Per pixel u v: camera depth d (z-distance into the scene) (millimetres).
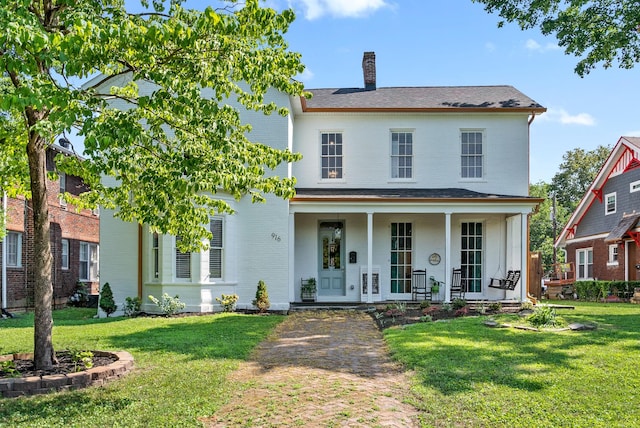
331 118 17016
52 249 19078
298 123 17000
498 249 16656
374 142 17000
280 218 14680
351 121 17016
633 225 21672
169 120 6453
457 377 6422
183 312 13523
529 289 18281
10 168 7859
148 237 14008
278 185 6723
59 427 4773
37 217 6723
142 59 5457
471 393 5754
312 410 5336
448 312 12766
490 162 16891
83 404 5457
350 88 19656
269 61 5867
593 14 15234
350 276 16453
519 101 17312
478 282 16688
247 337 9617
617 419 4906
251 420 5047
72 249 21031
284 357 7992
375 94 18562
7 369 6395
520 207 14891
